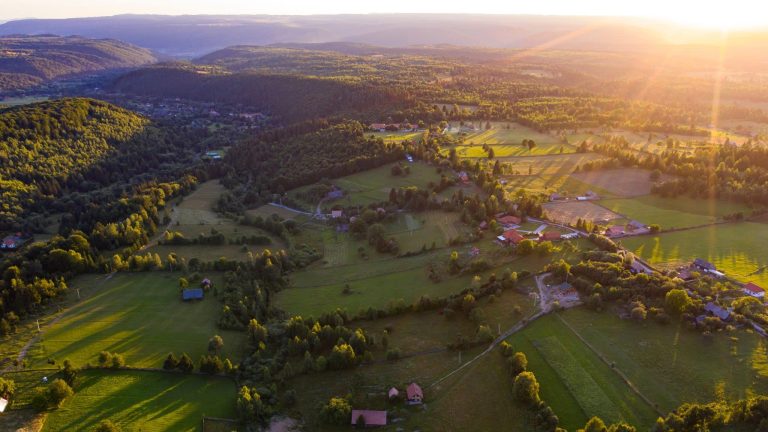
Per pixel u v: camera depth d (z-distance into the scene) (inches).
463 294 4534.9
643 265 4977.9
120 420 3366.1
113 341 4234.7
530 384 3292.3
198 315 4635.8
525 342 3890.3
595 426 2886.3
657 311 4015.8
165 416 3408.0
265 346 4106.8
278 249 6171.3
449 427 3218.5
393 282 5142.7
